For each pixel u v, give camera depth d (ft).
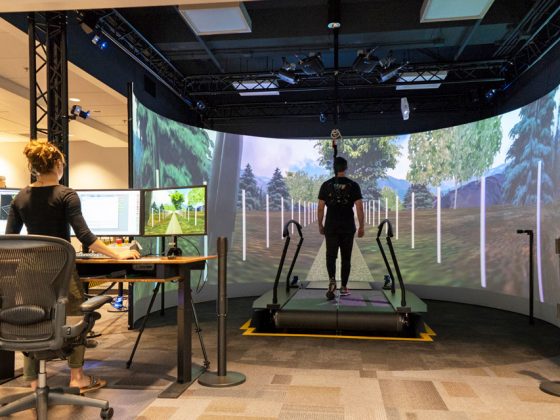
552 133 15.65
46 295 7.04
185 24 19.95
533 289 16.28
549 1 16.88
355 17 18.89
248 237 22.88
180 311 9.57
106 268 10.39
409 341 13.51
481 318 17.21
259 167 23.30
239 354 11.96
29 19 13.39
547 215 15.98
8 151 30.71
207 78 25.70
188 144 20.35
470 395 8.85
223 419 7.71
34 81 13.56
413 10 18.56
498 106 26.30
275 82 25.14
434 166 21.91
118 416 7.84
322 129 30.78
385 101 29.22
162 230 11.37
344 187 15.60
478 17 15.99
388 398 8.68
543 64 20.08
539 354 12.00
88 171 31.45
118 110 24.03
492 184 19.21
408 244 22.67
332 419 7.72
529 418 7.75
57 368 10.62
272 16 19.60
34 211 8.34
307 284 20.42
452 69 23.61
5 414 7.24
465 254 20.61
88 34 17.10
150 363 11.10
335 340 13.65
